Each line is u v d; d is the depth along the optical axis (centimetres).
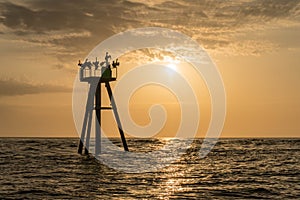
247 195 3591
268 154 8619
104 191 3772
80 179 4559
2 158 7106
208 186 4078
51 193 3662
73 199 3403
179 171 5447
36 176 4769
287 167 5925
